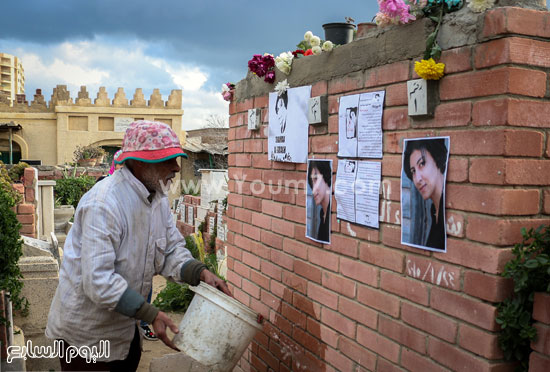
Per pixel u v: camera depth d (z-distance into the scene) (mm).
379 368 2557
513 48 1871
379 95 2531
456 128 2092
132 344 2945
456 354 2096
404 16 2266
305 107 3172
